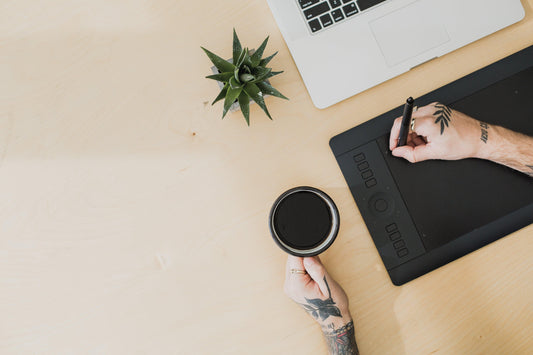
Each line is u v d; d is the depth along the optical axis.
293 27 0.82
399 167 0.84
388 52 0.83
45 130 0.85
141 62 0.85
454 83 0.85
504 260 0.84
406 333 0.84
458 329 0.84
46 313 0.85
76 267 0.85
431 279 0.84
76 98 0.85
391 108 0.85
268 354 0.85
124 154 0.85
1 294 0.85
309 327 0.85
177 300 0.85
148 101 0.85
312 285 0.83
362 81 0.83
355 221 0.85
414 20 0.83
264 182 0.85
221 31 0.86
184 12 0.86
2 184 0.85
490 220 0.83
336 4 0.82
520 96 0.84
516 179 0.83
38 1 0.85
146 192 0.85
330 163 0.85
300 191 0.73
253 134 0.85
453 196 0.83
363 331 0.85
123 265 0.85
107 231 0.85
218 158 0.86
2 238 0.85
